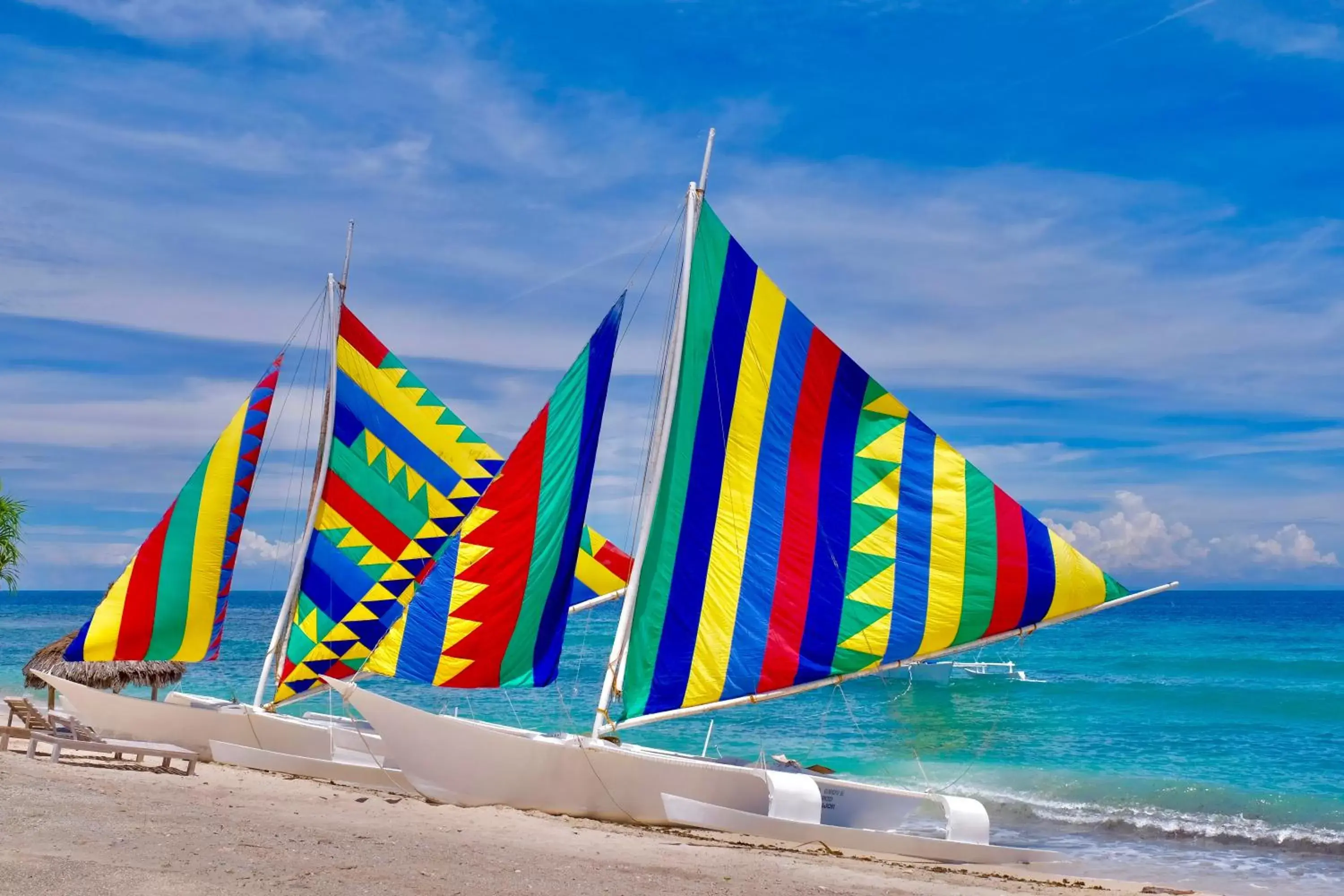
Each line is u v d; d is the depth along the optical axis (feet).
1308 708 127.03
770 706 133.69
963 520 52.44
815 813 47.80
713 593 50.34
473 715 115.65
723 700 49.98
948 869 46.39
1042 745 102.99
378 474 67.72
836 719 120.16
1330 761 93.30
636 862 38.17
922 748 99.96
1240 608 494.59
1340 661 177.99
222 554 62.13
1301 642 234.17
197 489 61.67
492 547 50.70
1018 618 52.13
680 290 50.78
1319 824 66.80
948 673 156.87
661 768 47.67
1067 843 61.57
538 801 49.47
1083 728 113.19
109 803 39.14
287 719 61.41
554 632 52.01
